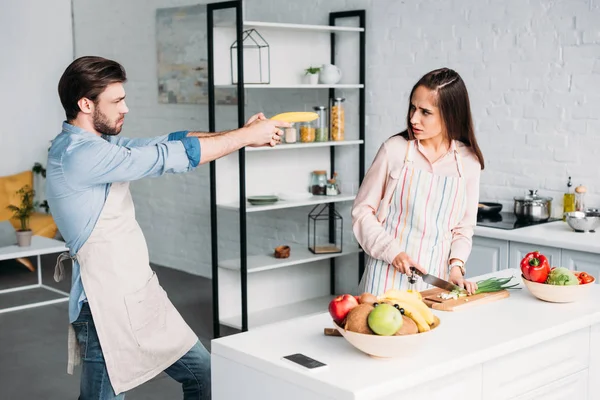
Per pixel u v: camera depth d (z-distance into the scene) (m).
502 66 4.75
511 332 2.29
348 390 1.84
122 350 2.51
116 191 2.49
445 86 2.81
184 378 2.76
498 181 4.86
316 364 1.99
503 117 4.79
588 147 4.39
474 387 2.17
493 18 4.75
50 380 4.32
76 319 2.52
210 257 6.73
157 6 6.84
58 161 2.40
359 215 3.01
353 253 5.64
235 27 4.95
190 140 2.46
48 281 6.65
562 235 4.02
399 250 2.88
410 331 2.00
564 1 4.41
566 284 2.57
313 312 5.28
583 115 4.40
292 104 5.89
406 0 5.19
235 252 6.47
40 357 4.70
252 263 5.04
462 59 4.94
